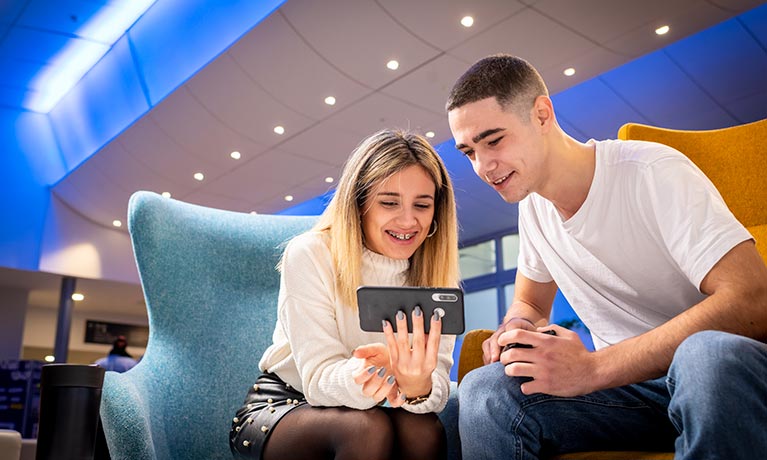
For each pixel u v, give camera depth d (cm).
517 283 181
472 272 1218
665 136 186
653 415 126
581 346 120
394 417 135
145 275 179
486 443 125
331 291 149
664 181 135
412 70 688
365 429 122
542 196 150
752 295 113
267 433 134
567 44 632
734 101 735
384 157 149
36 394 937
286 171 937
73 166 1079
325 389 130
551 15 588
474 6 585
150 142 905
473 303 1215
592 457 118
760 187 175
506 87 142
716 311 112
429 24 616
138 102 850
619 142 149
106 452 149
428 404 133
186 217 189
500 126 142
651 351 114
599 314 155
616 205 143
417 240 152
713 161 181
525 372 120
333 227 153
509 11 587
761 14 612
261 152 884
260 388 151
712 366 97
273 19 635
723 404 94
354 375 126
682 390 100
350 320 148
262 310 188
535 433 122
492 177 147
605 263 148
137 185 1015
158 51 779
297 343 141
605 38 620
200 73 736
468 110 144
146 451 141
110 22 799
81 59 899
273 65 700
